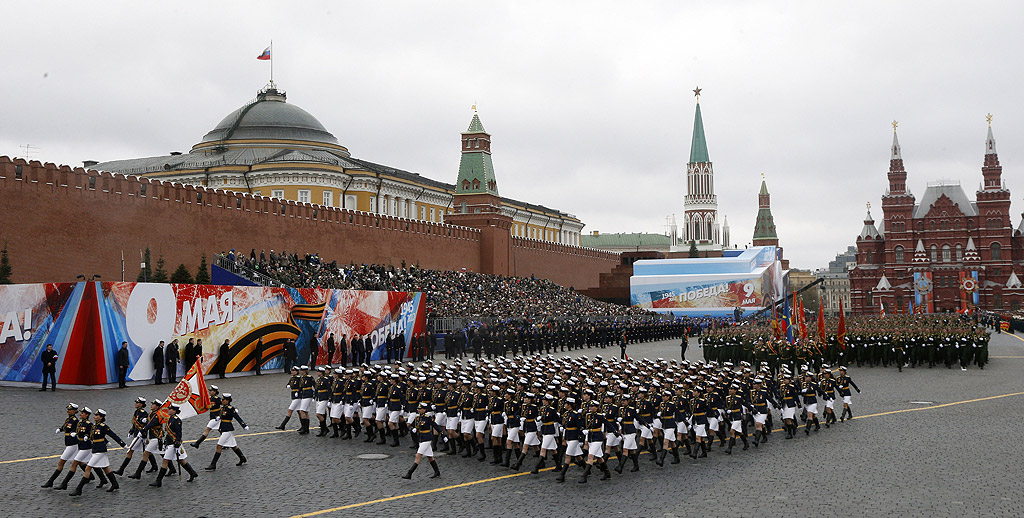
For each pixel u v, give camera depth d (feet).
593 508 62.23
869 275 531.09
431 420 74.28
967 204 515.09
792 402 93.35
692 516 59.52
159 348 131.64
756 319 317.01
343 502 63.77
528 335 205.26
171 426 69.05
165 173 296.51
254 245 213.46
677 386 83.82
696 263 386.52
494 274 317.83
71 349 124.98
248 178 285.23
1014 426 96.63
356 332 173.17
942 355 173.37
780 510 60.75
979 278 505.25
